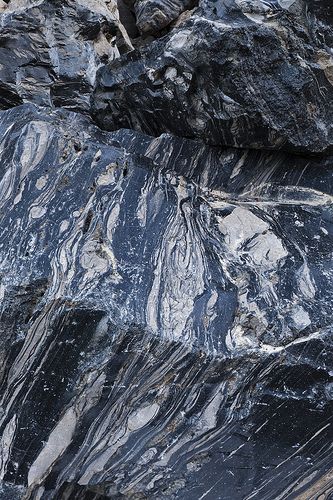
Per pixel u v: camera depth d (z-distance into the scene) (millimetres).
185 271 2994
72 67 4000
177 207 3154
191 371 2869
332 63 3273
